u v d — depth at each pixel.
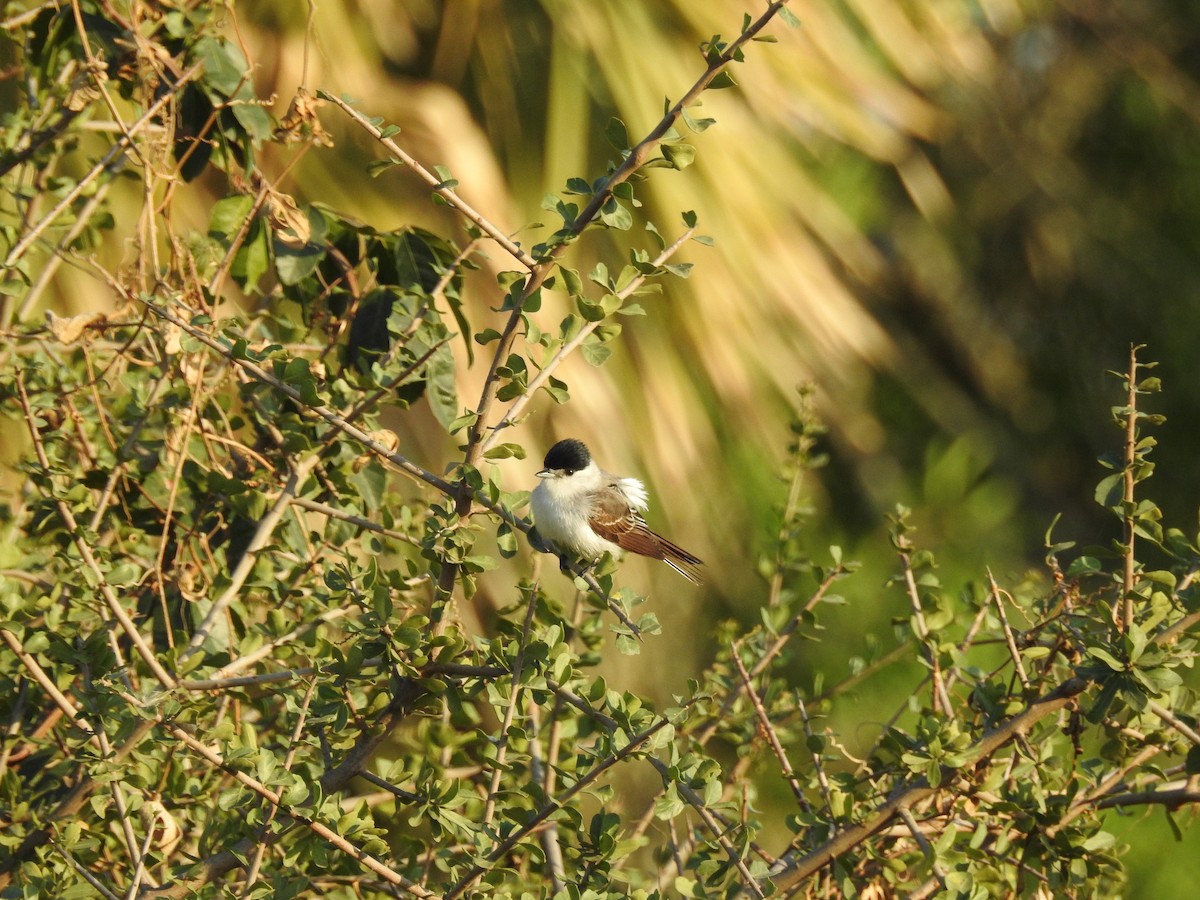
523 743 6.03
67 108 7.33
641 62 14.13
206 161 8.20
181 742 5.59
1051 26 22.52
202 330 6.14
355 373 7.87
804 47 15.62
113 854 6.47
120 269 7.30
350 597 6.23
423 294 7.47
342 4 13.41
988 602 7.45
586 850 5.59
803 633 7.89
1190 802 6.20
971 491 17.73
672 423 14.28
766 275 14.87
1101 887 6.87
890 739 6.66
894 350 17.75
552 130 13.92
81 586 6.16
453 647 5.85
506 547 5.97
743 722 8.19
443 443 13.84
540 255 5.93
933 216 19.86
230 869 5.92
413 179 13.12
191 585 6.71
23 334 6.88
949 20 18.28
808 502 9.43
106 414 7.10
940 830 6.60
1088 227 22.11
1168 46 22.91
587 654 7.62
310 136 7.39
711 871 5.48
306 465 6.94
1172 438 20.67
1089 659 5.97
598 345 6.22
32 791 7.11
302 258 7.90
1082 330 22.14
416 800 5.62
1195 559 6.22
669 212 14.02
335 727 5.74
